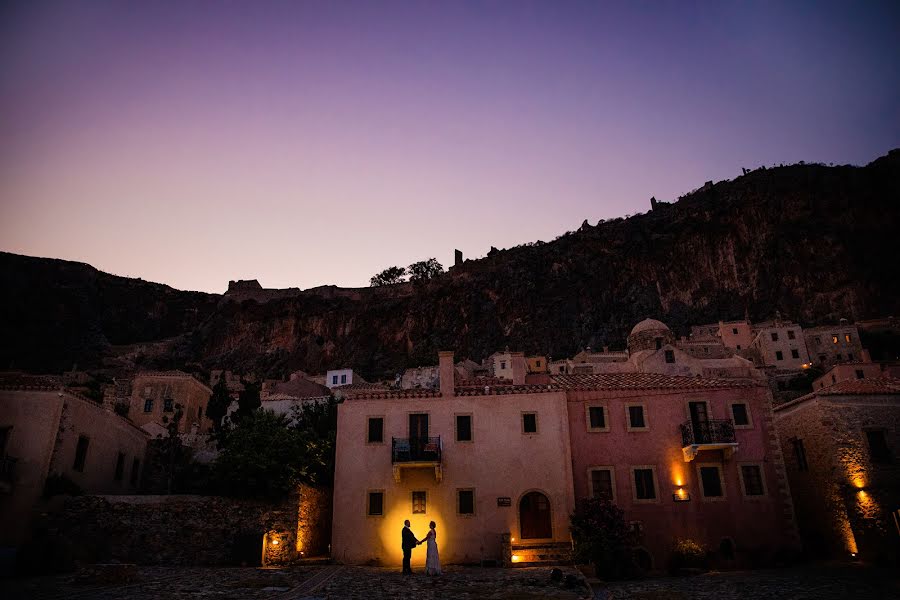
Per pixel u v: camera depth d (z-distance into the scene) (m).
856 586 20.47
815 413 32.38
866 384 33.78
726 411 32.50
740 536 30.09
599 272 146.00
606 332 135.50
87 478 31.31
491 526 30.20
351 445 32.03
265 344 158.25
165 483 37.94
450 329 150.50
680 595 19.66
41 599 16.53
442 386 33.19
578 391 32.91
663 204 164.62
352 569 26.66
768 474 31.25
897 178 135.00
